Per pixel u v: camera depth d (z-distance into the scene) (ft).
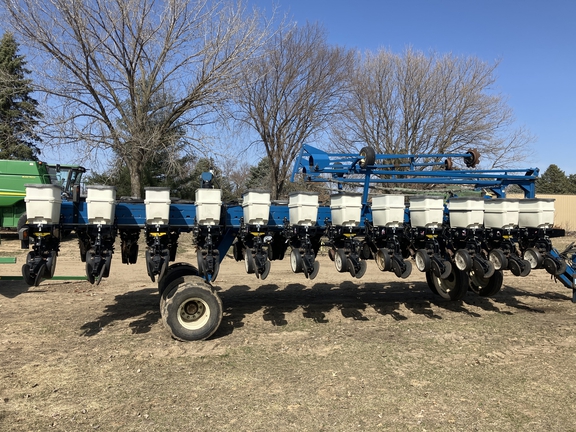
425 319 24.22
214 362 17.51
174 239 22.34
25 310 24.94
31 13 51.60
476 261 22.90
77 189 20.08
